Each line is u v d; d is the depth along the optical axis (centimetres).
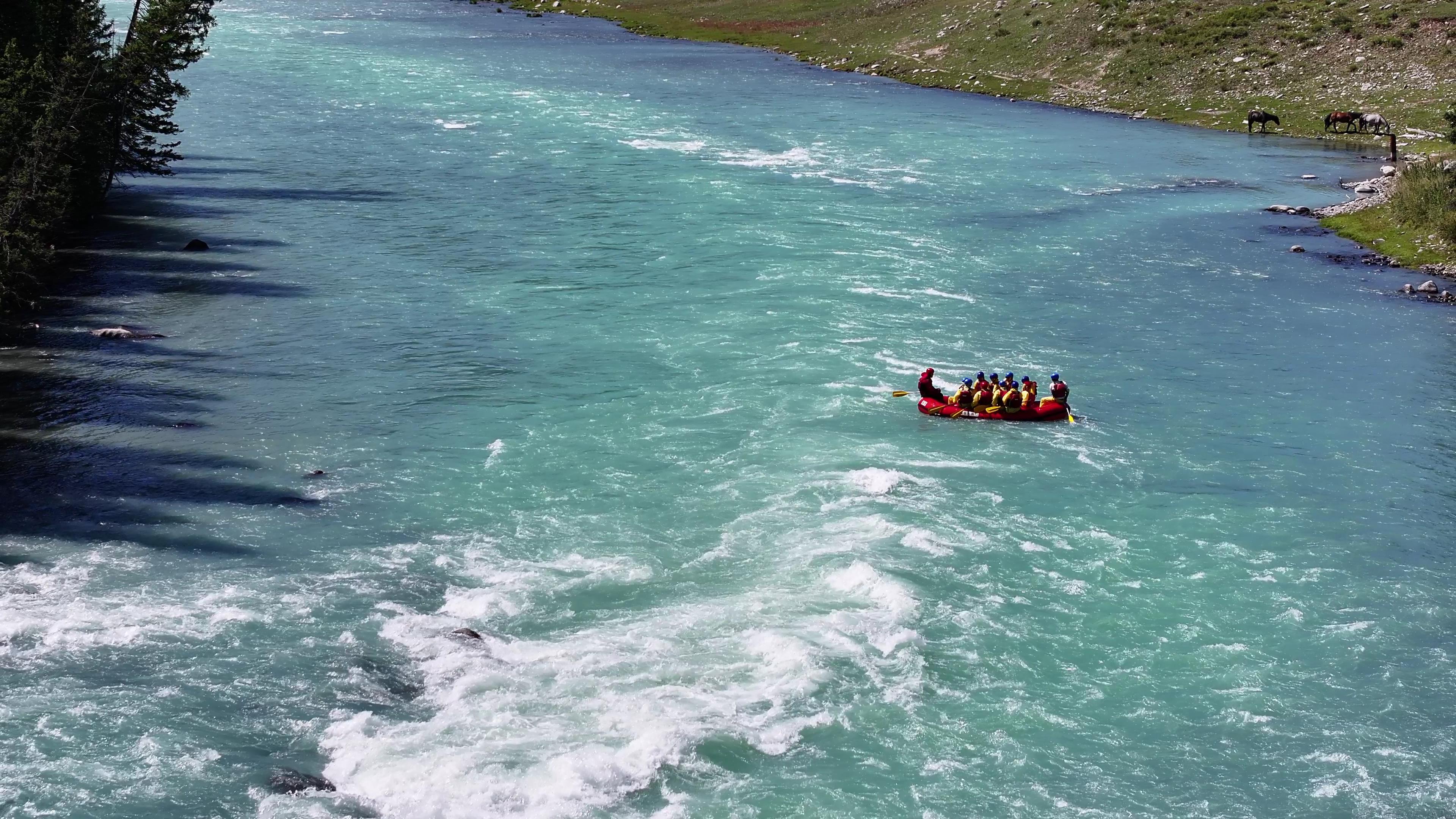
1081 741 2573
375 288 5503
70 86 6253
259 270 5750
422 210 6912
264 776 2377
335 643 2805
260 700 2597
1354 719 2661
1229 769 2503
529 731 2527
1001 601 3069
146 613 2884
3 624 2802
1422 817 2375
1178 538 3419
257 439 3888
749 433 4016
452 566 3172
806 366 4609
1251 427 4197
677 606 3009
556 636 2873
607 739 2508
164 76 7219
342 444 3869
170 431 3922
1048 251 6369
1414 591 3167
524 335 4903
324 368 4522
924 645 2869
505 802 2331
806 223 6775
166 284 5512
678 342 4850
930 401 4222
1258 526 3494
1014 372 4647
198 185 7406
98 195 6825
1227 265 6200
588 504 3522
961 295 5575
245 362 4566
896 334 5003
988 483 3712
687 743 2506
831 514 3478
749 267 5888
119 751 2425
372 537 3306
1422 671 2828
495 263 5900
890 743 2544
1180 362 4812
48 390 4222
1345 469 3884
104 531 3266
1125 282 5862
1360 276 6091
